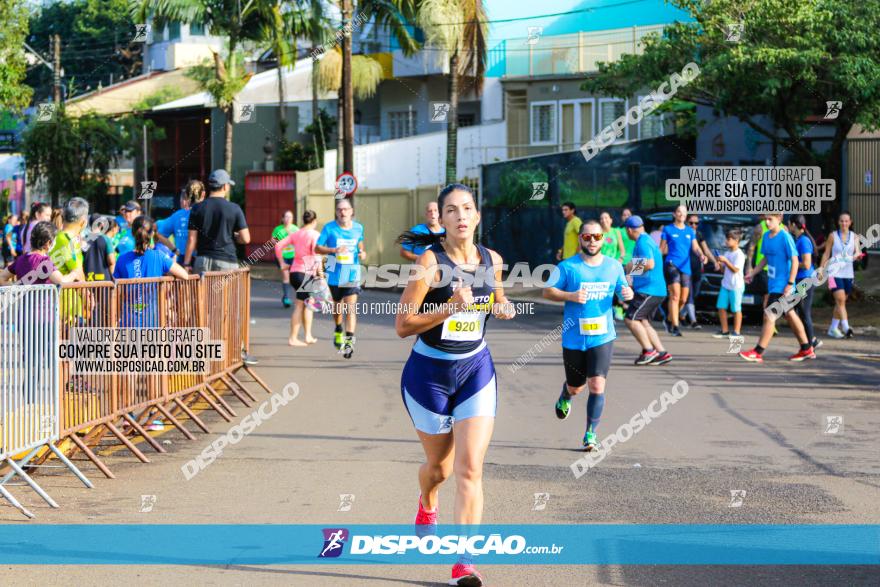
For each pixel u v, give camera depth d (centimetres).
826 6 2009
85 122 4034
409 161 3662
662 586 556
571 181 2920
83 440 827
